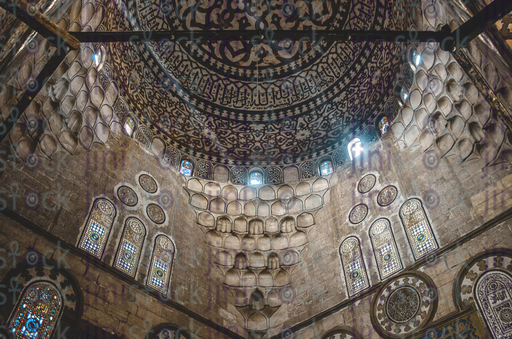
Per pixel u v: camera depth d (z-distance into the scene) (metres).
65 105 11.66
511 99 9.21
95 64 12.67
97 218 11.50
